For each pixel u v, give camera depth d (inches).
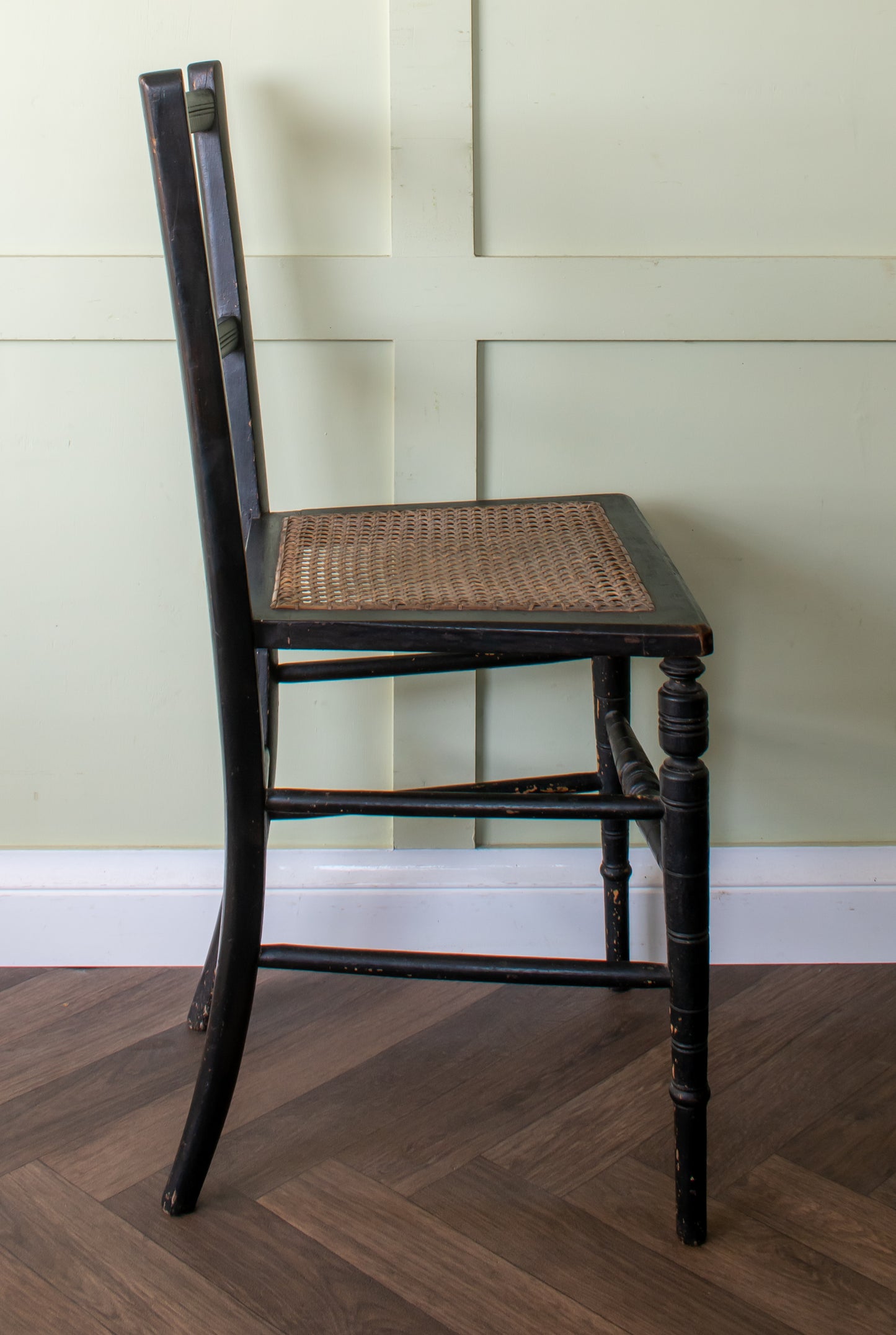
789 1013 49.9
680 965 35.7
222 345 37.8
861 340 48.1
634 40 45.6
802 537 50.6
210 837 53.4
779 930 53.6
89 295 46.7
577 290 47.0
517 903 52.9
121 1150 41.4
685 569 50.8
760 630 51.6
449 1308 34.6
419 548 41.2
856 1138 41.9
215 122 41.3
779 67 45.9
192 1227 37.8
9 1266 36.2
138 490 49.4
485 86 45.9
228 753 35.6
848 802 53.7
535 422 49.1
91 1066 46.3
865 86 46.2
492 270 46.8
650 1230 37.7
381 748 52.6
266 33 45.3
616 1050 47.5
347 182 46.6
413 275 46.9
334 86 45.7
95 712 51.8
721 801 53.6
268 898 52.9
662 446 49.4
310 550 40.9
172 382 48.3
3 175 46.2
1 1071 45.9
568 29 45.5
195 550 50.1
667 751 34.9
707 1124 42.7
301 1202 38.9
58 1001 50.9
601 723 47.6
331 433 49.0
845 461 49.8
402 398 48.2
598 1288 35.3
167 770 52.5
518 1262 36.4
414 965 36.8
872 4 45.5
